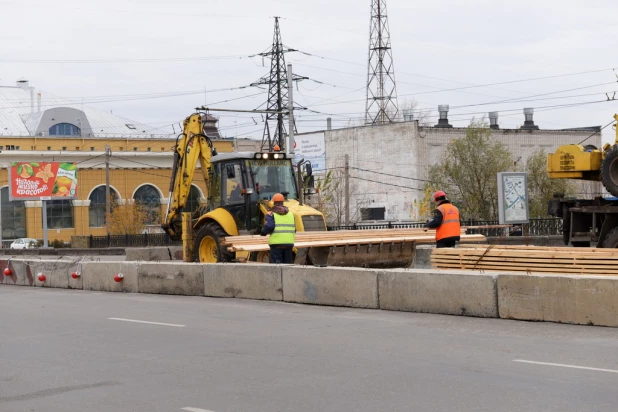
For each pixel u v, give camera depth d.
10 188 60.34
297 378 9.17
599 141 75.31
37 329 13.80
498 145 61.91
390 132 68.81
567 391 8.15
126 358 10.77
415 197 67.25
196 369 9.88
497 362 9.75
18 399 8.70
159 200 78.50
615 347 10.65
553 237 33.56
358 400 8.05
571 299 12.59
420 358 10.14
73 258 24.83
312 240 21.77
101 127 85.69
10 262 24.62
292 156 24.56
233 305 16.56
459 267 16.78
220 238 24.02
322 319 14.05
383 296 15.05
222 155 24.50
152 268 19.75
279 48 58.28
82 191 75.56
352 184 71.00
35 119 82.69
